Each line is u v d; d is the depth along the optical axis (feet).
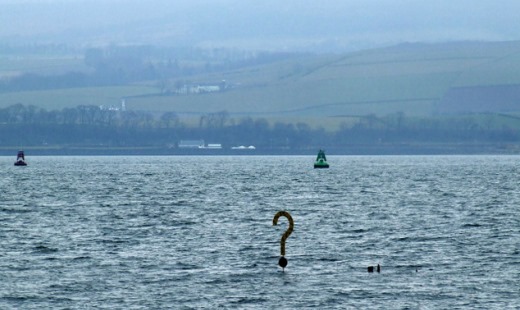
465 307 198.08
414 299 204.64
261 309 196.75
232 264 242.78
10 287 214.90
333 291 211.41
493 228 318.86
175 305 199.72
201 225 330.13
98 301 202.69
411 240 287.07
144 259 250.57
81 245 276.82
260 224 333.42
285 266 237.66
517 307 198.08
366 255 256.93
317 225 328.90
